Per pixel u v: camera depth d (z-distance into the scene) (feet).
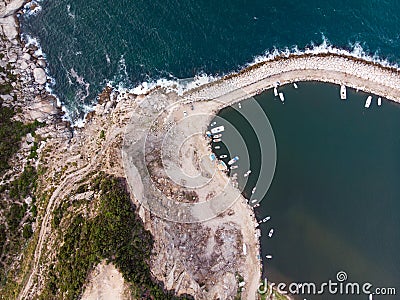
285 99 256.73
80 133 252.21
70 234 203.82
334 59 259.19
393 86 254.88
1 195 227.20
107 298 186.80
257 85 258.57
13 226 221.87
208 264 229.86
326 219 245.04
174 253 215.72
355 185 248.52
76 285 187.83
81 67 264.31
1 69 255.09
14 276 212.23
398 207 245.45
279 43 263.49
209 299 219.61
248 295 234.99
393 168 249.75
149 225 210.38
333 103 255.91
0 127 243.19
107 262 191.11
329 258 240.94
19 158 239.30
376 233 242.78
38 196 230.89
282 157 251.80
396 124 253.85
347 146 252.83
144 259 200.13
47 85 261.03
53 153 243.60
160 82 261.24
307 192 248.11
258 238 243.19
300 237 243.40
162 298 194.59
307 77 257.75
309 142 253.44
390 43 261.24
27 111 251.80
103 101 259.60
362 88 255.29
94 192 215.51
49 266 203.10
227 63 262.26
